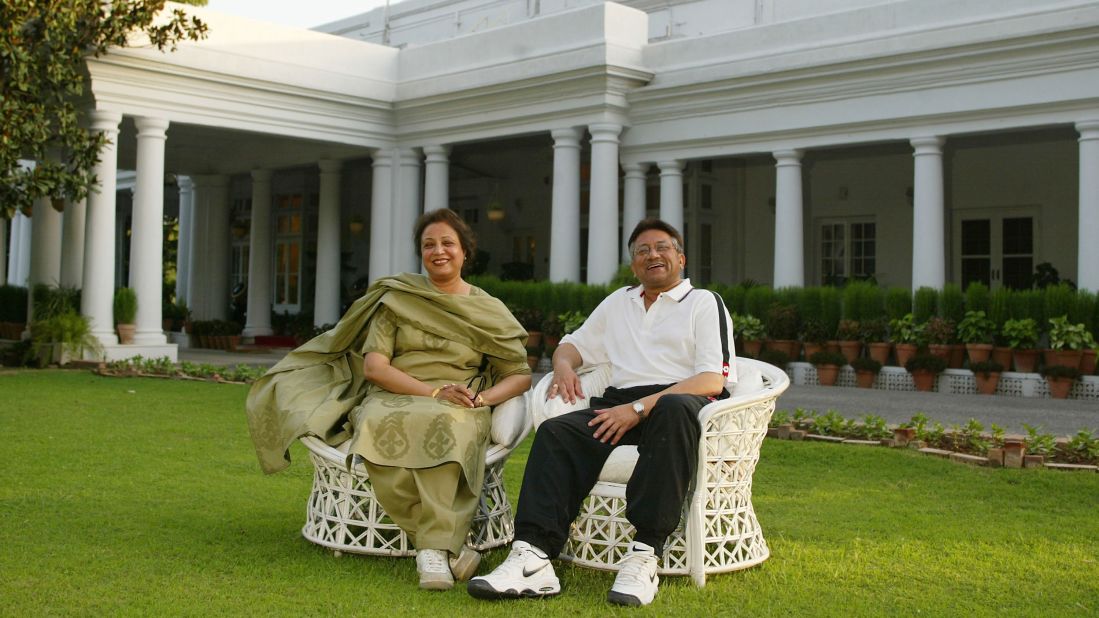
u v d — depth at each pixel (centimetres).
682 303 420
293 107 1652
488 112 1641
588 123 1521
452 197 2177
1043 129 1249
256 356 1764
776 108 1411
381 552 402
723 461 384
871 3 1772
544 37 1581
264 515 484
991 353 1183
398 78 1795
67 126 1312
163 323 2083
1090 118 1170
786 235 1413
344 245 2317
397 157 1781
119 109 1463
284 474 601
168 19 1513
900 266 1680
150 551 408
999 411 970
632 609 341
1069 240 1520
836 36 1367
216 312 2119
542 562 359
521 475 614
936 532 462
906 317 1241
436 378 426
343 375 445
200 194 2138
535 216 2031
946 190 1600
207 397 1015
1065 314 1139
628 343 427
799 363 1328
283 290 2352
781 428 741
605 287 1431
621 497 380
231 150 2048
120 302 1470
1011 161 1577
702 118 1478
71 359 1413
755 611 340
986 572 393
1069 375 1108
